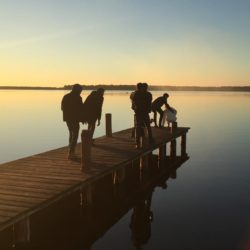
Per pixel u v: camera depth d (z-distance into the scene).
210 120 39.00
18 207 6.39
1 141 25.02
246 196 11.30
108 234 8.39
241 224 8.89
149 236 8.22
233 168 15.55
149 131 12.90
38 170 9.06
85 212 8.62
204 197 11.19
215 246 7.62
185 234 8.29
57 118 42.56
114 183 10.62
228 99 105.50
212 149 20.77
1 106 67.88
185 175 14.19
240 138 25.53
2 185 7.74
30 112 52.09
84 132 8.82
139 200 10.81
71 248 7.31
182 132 16.95
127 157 10.61
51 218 8.56
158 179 13.30
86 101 11.31
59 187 7.58
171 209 10.05
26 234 6.56
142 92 11.99
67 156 10.88
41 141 25.02
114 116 44.12
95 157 10.59
